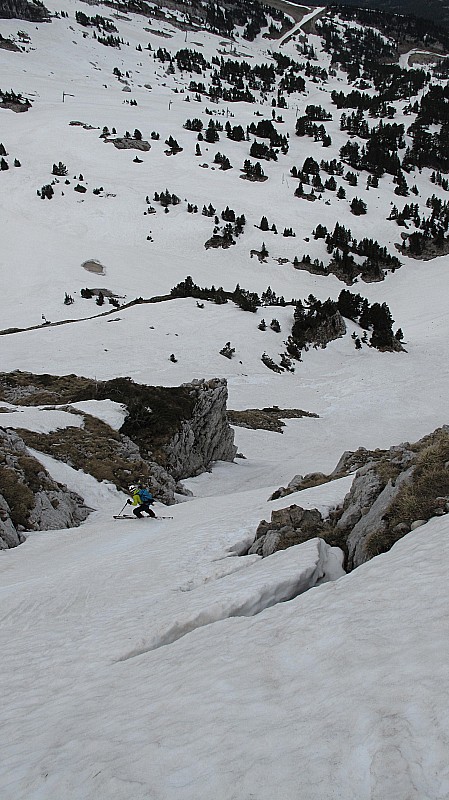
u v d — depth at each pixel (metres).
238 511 19.31
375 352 89.31
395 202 172.12
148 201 149.38
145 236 137.75
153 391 41.44
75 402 40.16
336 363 83.44
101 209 144.38
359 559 11.08
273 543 13.38
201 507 23.77
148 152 180.38
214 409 42.53
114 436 33.44
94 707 6.80
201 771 4.45
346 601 7.32
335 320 91.06
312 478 21.98
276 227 149.75
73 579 13.91
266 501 20.55
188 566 13.57
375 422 60.12
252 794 4.02
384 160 191.00
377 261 141.88
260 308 94.44
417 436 55.38
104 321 81.81
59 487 24.69
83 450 29.95
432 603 6.20
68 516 22.84
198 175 169.88
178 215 145.75
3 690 8.68
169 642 9.16
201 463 40.47
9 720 7.35
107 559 15.73
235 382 68.31
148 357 70.12
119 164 170.50
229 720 5.13
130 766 4.81
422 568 7.51
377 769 3.88
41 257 121.31
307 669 5.73
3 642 11.05
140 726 5.60
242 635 7.50
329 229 152.75
